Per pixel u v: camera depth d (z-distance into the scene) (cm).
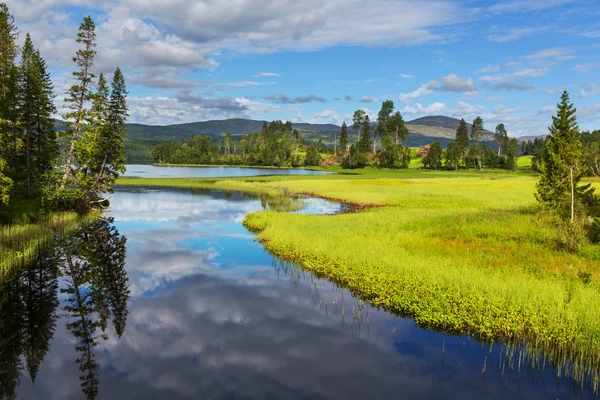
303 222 3077
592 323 1152
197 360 1139
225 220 3603
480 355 1132
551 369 1050
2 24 3562
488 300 1358
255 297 1633
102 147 4712
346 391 972
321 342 1229
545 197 3091
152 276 1936
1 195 2875
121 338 1286
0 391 996
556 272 1630
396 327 1320
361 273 1773
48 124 4219
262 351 1181
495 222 2753
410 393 955
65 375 1070
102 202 4609
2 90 3541
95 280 1881
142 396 962
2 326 1388
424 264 1784
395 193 5384
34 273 1989
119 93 5003
